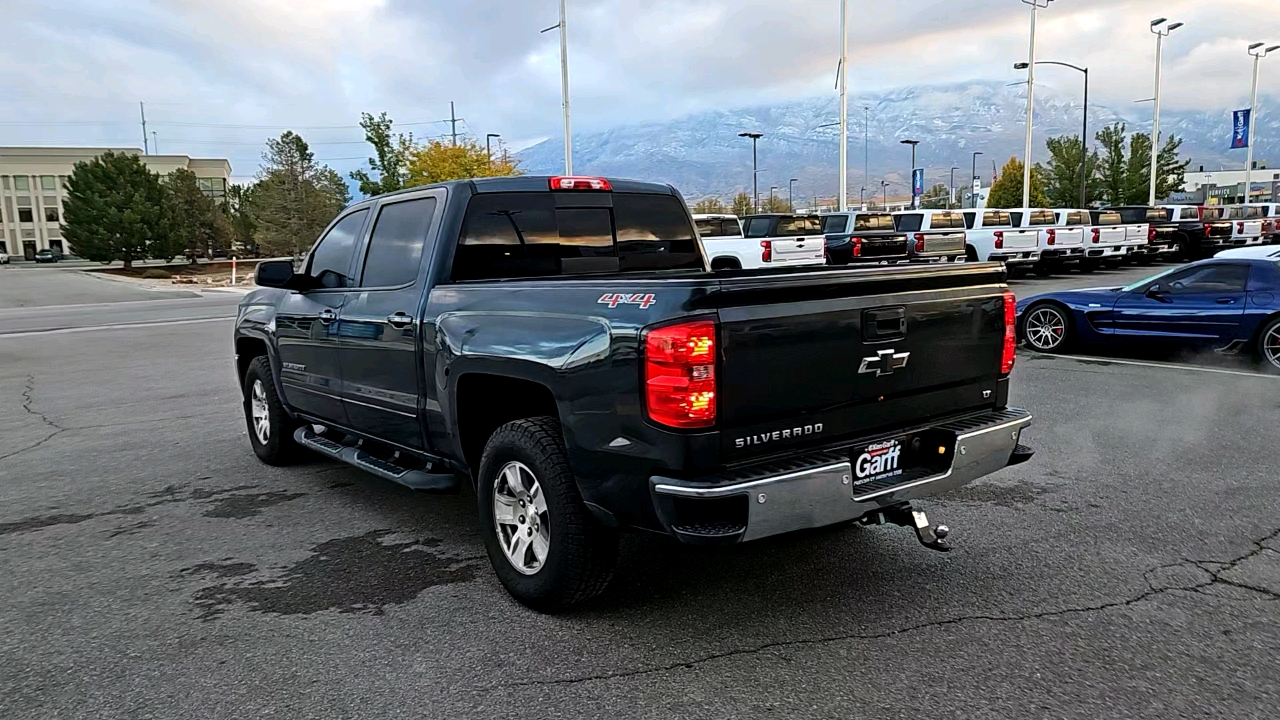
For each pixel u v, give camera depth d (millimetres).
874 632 3531
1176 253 28906
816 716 2918
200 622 3777
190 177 69375
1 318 21219
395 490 5797
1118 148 51656
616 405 3262
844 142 29156
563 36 31781
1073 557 4289
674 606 3830
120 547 4766
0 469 6523
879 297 3564
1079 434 6762
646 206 5285
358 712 3016
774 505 3154
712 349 3082
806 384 3355
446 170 40531
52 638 3646
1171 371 9641
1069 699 2990
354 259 5203
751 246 17375
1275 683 3074
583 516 3562
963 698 3014
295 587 4152
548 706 3029
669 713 2963
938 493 3727
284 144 57688
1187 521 4770
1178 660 3248
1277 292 9531
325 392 5406
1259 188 90375
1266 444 6355
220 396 9383
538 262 4762
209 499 5652
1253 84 48188
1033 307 11320
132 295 30375
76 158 109250
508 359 3705
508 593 3982
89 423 8148
